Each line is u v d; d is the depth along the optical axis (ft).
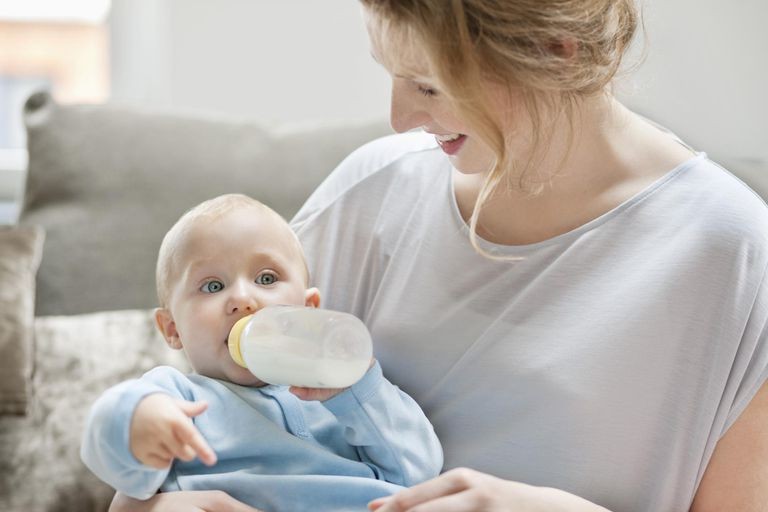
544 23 4.20
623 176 4.87
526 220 4.93
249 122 8.48
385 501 4.28
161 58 9.97
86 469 6.70
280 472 4.75
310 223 5.60
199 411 4.18
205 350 4.94
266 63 9.81
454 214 5.13
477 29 4.15
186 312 4.97
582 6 4.28
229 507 4.45
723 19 8.77
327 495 4.64
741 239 4.60
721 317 4.55
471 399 4.86
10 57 10.23
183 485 4.67
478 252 4.75
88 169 8.08
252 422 4.79
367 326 5.26
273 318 4.47
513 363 4.77
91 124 8.25
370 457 4.86
